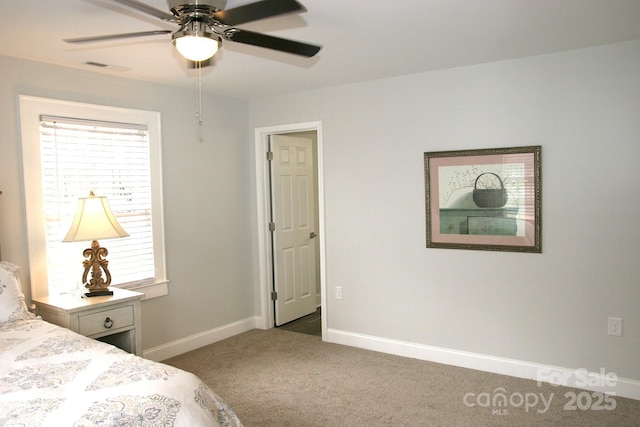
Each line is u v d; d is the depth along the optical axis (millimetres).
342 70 3588
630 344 3090
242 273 4727
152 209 3887
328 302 4379
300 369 3713
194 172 4219
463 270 3666
